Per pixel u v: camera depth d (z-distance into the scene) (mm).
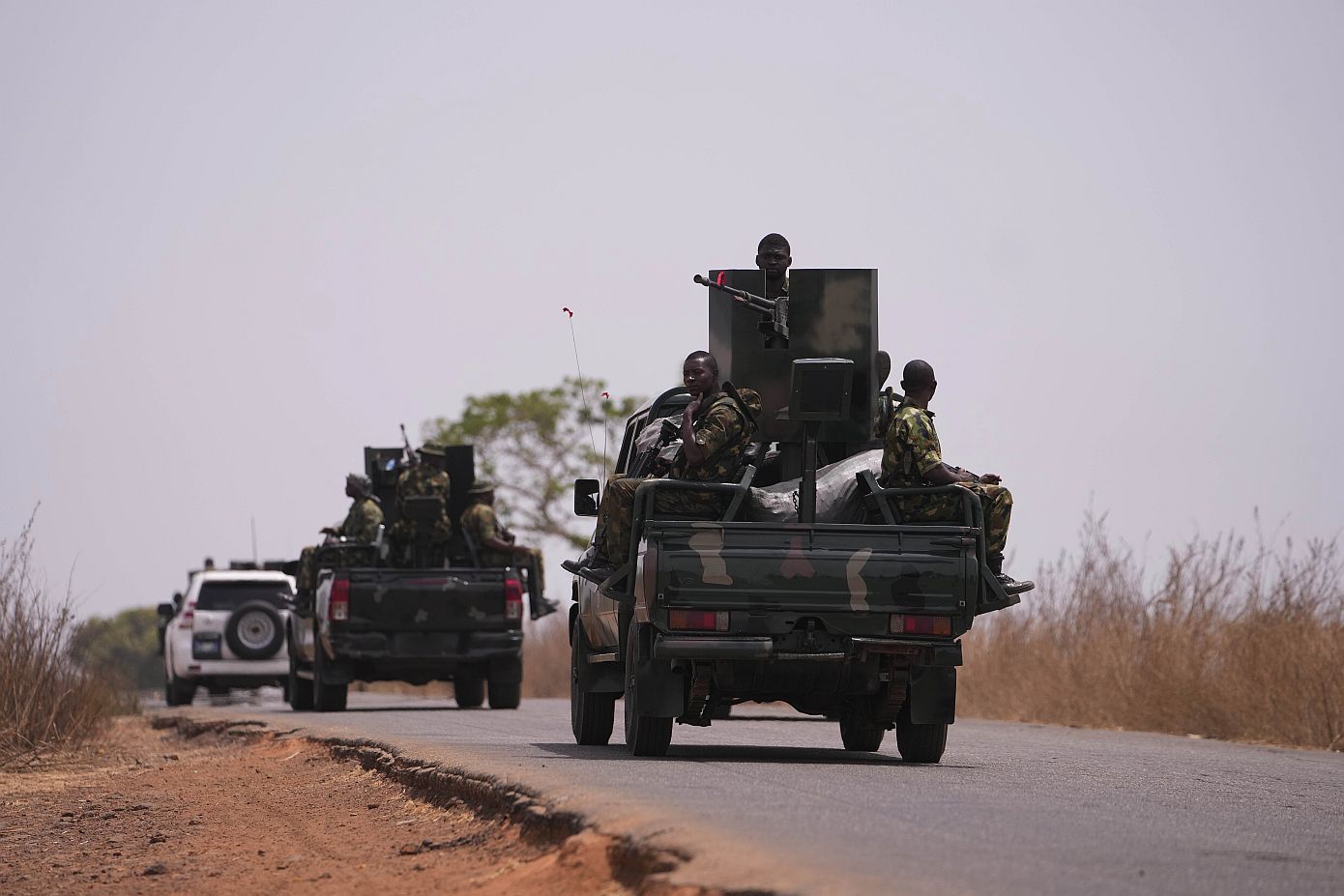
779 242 45250
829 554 40219
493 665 78938
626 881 23828
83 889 29938
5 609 61531
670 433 46875
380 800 38531
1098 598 77062
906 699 42906
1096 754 49688
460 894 25969
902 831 26203
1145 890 21531
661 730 42250
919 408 43000
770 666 41406
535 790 30891
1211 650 69312
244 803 41688
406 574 76375
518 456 168750
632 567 41125
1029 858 23891
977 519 41594
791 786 33344
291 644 85812
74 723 61906
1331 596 66562
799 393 41281
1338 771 45844
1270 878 23438
